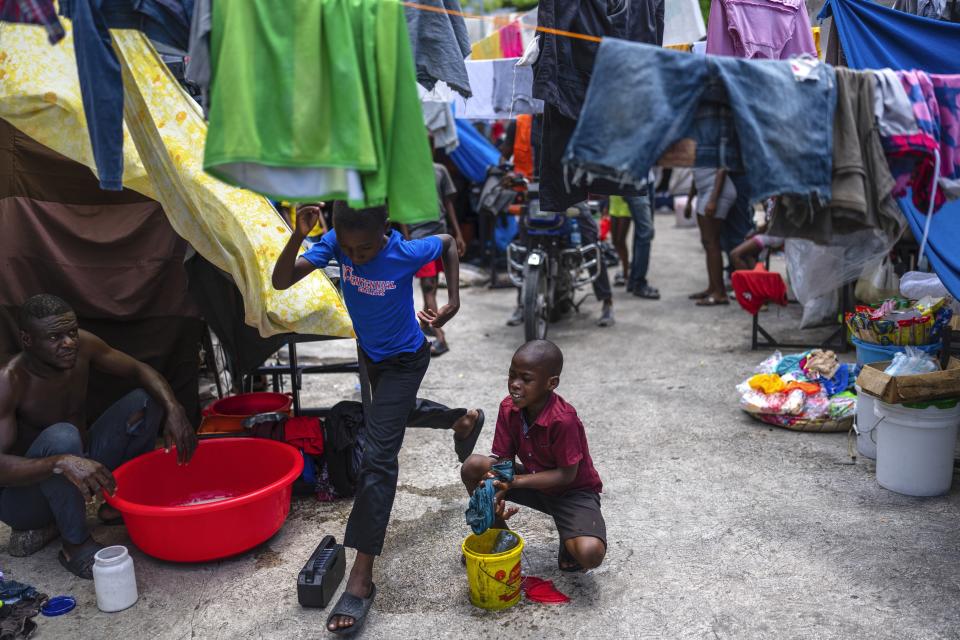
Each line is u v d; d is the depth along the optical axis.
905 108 2.17
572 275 6.37
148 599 2.82
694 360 5.55
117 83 2.19
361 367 3.36
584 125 1.96
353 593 2.64
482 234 9.14
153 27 2.19
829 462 3.79
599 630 2.55
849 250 3.74
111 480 2.86
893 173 2.27
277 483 2.97
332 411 3.57
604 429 4.34
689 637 2.49
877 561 2.88
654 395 4.86
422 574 2.93
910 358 3.58
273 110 1.93
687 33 4.03
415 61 2.84
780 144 2.06
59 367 2.97
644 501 3.44
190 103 3.07
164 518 2.85
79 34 2.15
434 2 2.83
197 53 2.02
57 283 3.78
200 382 5.04
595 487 2.86
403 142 1.99
